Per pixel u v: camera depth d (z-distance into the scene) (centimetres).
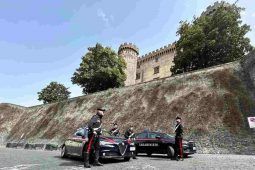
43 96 7025
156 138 1662
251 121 2095
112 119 3528
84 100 4441
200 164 1159
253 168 1007
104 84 5275
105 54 5388
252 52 2708
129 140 1347
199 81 2998
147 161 1306
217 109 2505
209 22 4222
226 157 1639
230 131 2248
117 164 1162
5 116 5922
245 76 2689
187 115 2695
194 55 4097
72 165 1111
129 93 3759
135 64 7331
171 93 3161
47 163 1180
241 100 2439
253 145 2055
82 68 5294
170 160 1376
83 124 3875
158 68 6906
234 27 4075
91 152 1162
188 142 1627
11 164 1109
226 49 4012
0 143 5288
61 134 4059
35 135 4609
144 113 3183
